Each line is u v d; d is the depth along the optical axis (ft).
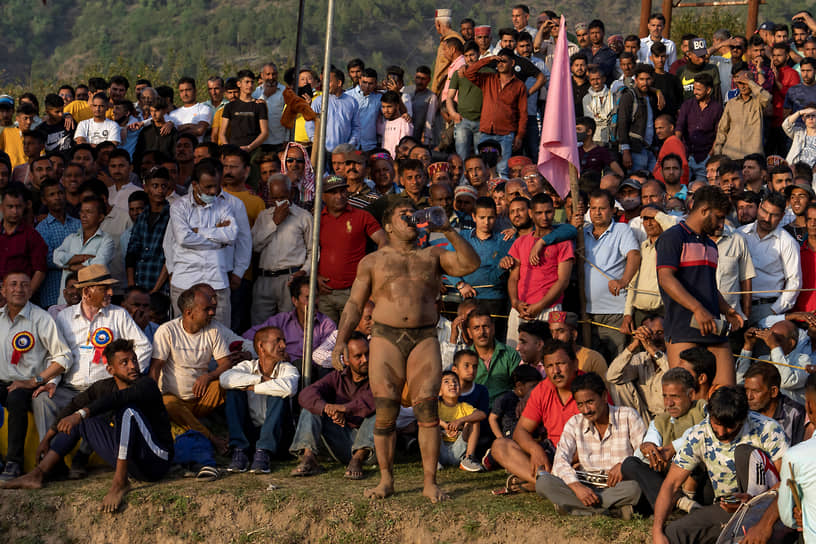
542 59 46.78
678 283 22.65
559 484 22.11
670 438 22.13
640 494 21.56
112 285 29.63
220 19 536.01
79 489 24.08
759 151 41.01
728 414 19.76
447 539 22.02
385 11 426.10
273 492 23.56
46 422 25.64
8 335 26.16
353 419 25.85
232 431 25.67
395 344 22.30
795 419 23.49
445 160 37.09
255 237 31.48
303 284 28.78
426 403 22.52
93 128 40.47
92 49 502.38
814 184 38.73
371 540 22.26
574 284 30.35
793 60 47.14
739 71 42.65
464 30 47.42
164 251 30.42
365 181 33.40
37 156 37.68
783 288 29.60
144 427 23.90
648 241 28.86
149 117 43.86
